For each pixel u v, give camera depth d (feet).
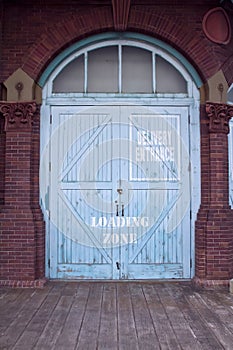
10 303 15.21
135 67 19.60
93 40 19.25
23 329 12.50
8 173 18.28
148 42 19.38
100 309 14.53
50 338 11.80
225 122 18.62
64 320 13.33
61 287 17.63
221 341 11.62
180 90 19.47
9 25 18.94
